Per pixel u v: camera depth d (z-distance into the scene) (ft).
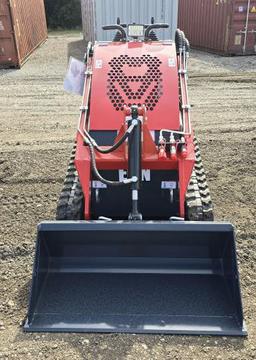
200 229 10.80
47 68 45.42
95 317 10.85
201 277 11.75
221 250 11.60
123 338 10.52
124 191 12.42
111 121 12.26
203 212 12.21
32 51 55.88
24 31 49.80
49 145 23.41
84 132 12.03
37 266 10.98
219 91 35.14
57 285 11.64
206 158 21.34
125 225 10.81
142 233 10.98
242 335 10.43
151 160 11.46
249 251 14.03
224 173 19.74
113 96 12.55
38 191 18.34
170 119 12.23
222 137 24.39
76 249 11.81
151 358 10.02
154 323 10.71
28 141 24.17
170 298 11.27
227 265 11.38
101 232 10.95
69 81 13.35
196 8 53.11
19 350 10.26
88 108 12.63
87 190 11.68
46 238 11.32
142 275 11.84
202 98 33.19
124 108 11.60
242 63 44.93
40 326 10.64
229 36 47.24
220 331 10.48
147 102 12.44
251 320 11.17
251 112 29.48
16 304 11.84
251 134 24.91
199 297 11.27
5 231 15.35
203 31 52.24
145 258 11.96
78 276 11.84
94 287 11.58
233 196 17.66
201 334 10.52
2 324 11.15
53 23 111.65
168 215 12.85
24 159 21.43
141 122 11.02
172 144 11.51
